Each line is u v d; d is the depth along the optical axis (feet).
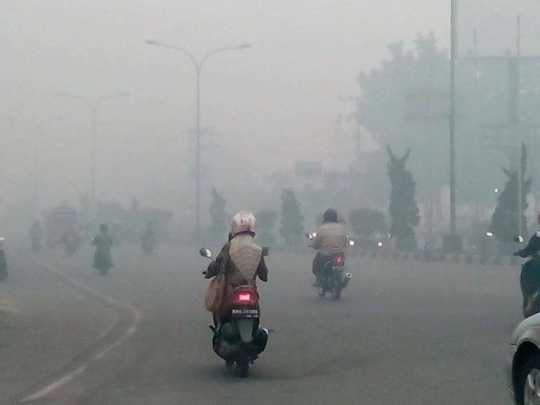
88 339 45.78
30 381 34.22
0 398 30.94
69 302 67.56
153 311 59.98
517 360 26.32
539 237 43.98
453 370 35.35
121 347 42.88
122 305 64.75
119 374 35.58
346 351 40.68
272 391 31.73
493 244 121.70
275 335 46.24
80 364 38.04
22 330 49.52
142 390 32.19
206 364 37.83
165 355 40.34
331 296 69.87
